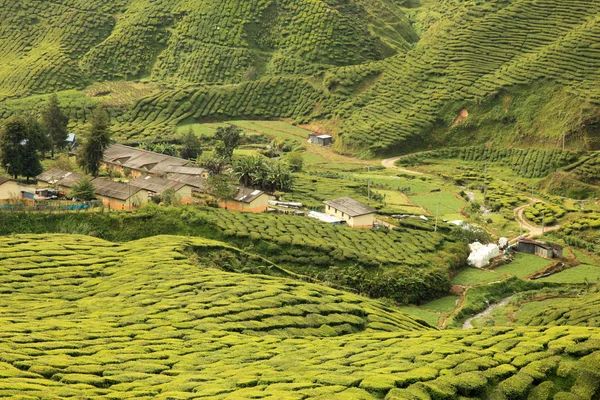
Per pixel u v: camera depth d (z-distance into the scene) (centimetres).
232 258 15925
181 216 17662
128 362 9894
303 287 14138
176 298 12850
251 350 10731
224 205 19900
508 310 15988
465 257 18512
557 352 10494
